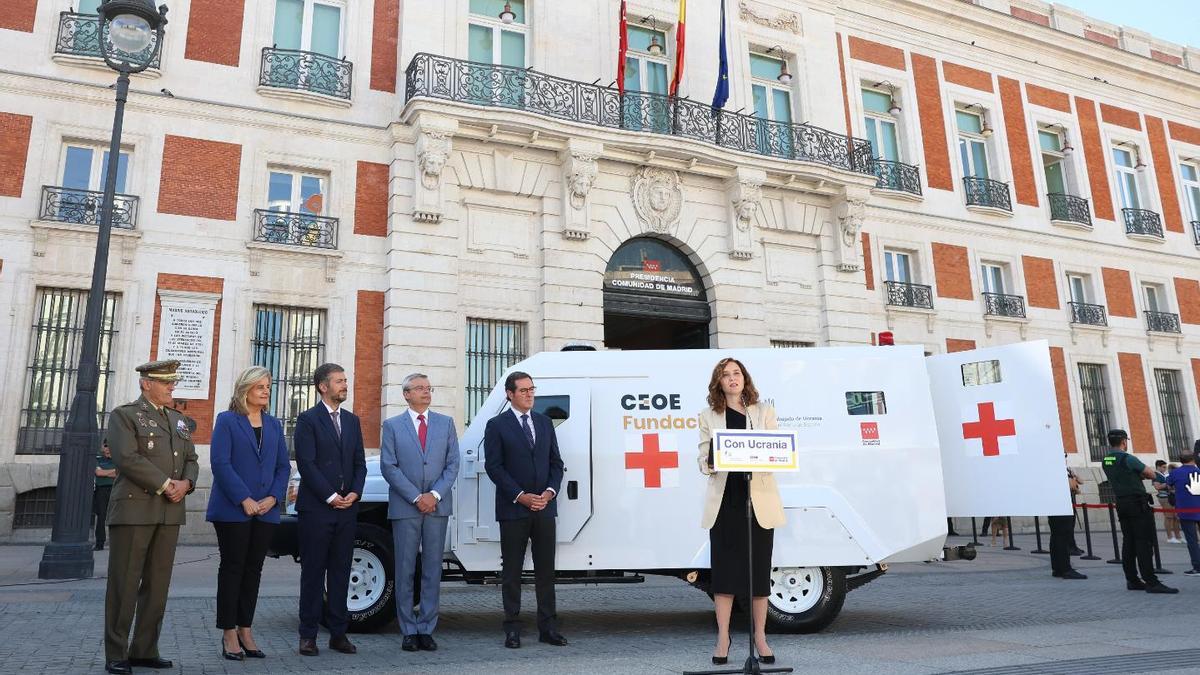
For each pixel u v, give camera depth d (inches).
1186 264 980.6
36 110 537.6
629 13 716.0
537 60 667.4
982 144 899.4
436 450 245.9
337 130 607.8
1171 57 1057.5
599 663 207.8
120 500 199.6
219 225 566.9
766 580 200.7
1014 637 244.4
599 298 642.2
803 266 740.0
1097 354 887.1
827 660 209.0
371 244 603.2
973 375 295.1
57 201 529.7
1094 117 968.3
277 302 573.0
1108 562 502.3
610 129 641.0
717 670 195.8
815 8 808.9
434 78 609.6
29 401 512.7
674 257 695.1
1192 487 431.8
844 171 738.2
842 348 282.7
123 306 533.6
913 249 815.1
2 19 541.0
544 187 639.1
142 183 553.6
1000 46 920.9
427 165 589.3
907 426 274.8
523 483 242.4
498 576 269.1
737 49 761.0
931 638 245.1
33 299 518.0
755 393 208.8
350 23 630.5
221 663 212.4
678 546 263.3
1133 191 990.4
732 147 702.5
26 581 352.8
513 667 204.7
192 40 584.7
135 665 205.9
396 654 228.8
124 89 409.7
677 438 270.2
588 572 275.3
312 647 225.5
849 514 266.5
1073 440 844.6
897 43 860.6
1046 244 890.1
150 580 205.2
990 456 285.9
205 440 539.5
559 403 272.5
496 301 617.6
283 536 264.7
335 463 233.1
